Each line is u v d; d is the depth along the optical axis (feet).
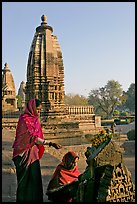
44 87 64.08
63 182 16.97
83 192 15.60
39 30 66.59
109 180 14.65
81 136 54.60
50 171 30.94
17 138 17.46
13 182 24.50
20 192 16.74
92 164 15.57
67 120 63.52
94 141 17.10
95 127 72.69
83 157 44.98
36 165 17.28
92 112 74.64
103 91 235.61
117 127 119.85
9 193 20.98
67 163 17.35
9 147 39.40
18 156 17.24
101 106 231.30
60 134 54.54
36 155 17.52
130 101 293.02
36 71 64.49
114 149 15.74
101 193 14.61
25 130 17.38
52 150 44.19
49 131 53.67
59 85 66.33
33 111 18.04
